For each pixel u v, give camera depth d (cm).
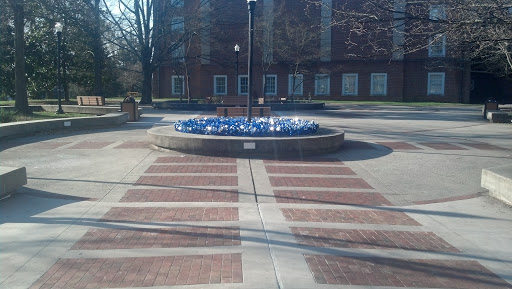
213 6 3438
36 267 521
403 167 1120
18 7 2203
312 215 727
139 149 1326
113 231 639
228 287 472
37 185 902
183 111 2930
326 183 945
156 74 4672
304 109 3153
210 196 829
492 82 4891
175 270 512
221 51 3966
